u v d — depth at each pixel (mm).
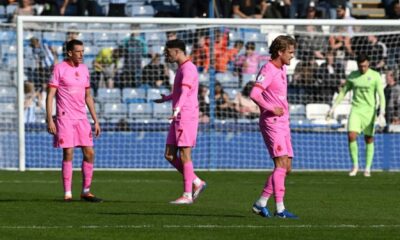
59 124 43375
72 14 82562
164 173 66625
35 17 67688
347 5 86875
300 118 74625
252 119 73438
